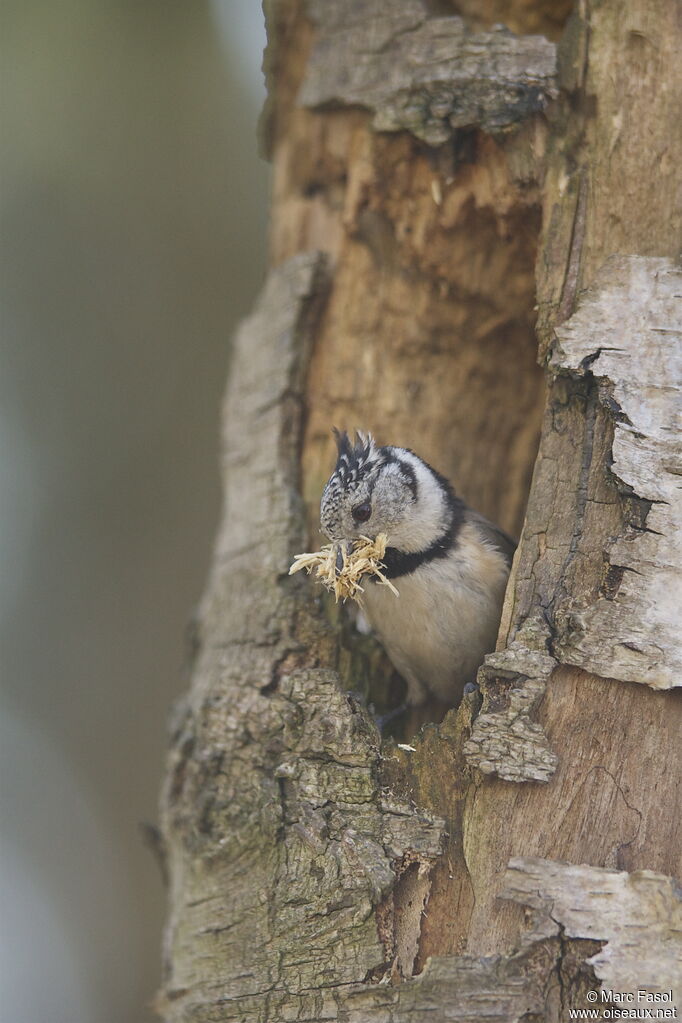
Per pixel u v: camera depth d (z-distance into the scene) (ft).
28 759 44.37
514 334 32.01
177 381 47.52
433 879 21.22
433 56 27.22
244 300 47.78
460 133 26.99
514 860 20.44
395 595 28.14
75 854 43.39
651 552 21.13
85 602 46.21
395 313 31.71
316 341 31.73
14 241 46.50
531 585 22.39
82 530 46.65
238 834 23.59
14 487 46.70
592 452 22.58
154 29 44.39
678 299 22.52
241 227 47.55
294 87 32.12
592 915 19.65
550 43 25.45
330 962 21.24
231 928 22.76
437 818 21.58
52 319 47.19
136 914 42.63
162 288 47.32
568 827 20.67
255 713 25.26
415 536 28.14
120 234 46.85
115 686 45.34
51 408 47.26
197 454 47.34
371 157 28.94
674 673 20.54
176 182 46.68
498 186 26.81
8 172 45.32
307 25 31.24
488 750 21.03
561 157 24.97
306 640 27.09
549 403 23.36
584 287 23.93
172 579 46.26
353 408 31.99
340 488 28.19
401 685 31.48
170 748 28.02
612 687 21.02
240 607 28.35
